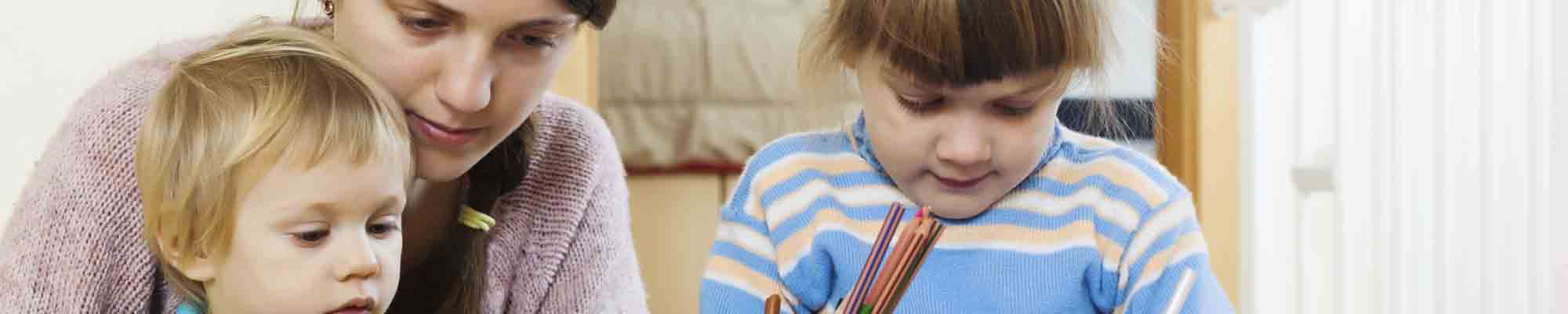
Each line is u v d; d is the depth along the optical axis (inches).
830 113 41.4
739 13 86.7
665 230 88.6
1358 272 63.9
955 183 34.8
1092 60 33.4
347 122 30.3
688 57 85.9
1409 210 60.2
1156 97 71.6
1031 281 37.1
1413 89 60.0
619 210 42.3
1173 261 36.4
